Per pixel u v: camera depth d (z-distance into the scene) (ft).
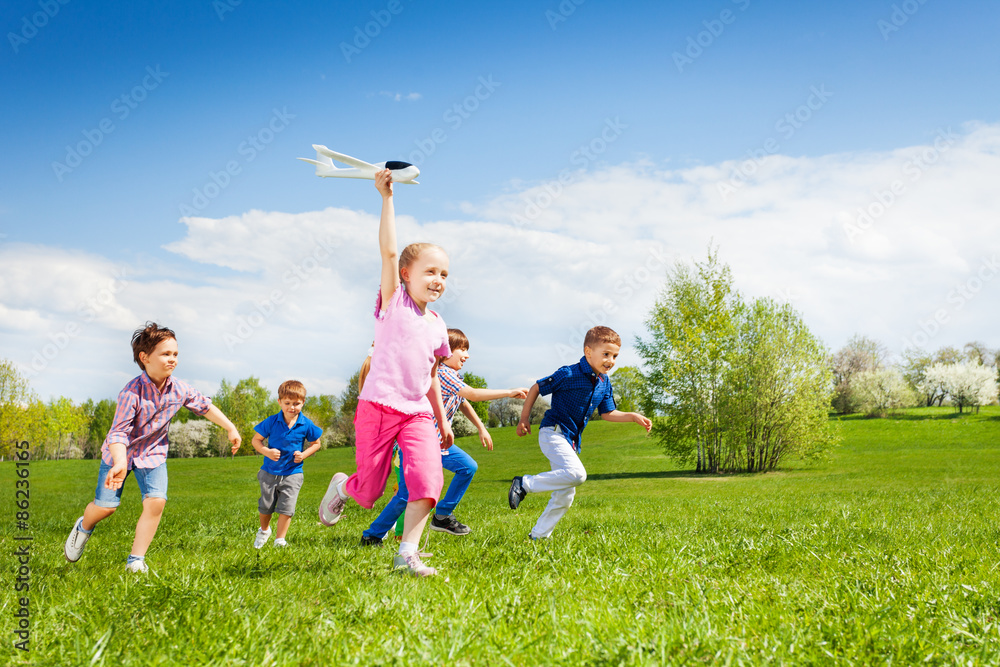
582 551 14.42
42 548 19.20
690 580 11.09
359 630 8.13
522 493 18.12
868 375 201.67
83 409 158.30
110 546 19.71
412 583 10.79
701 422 99.14
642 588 10.57
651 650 7.14
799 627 8.18
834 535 17.87
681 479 86.38
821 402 98.32
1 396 136.05
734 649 7.22
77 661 7.12
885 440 144.56
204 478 106.42
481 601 9.46
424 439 12.15
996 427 154.81
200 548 18.99
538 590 10.24
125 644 7.70
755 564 13.05
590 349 18.89
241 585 10.79
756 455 99.60
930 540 17.52
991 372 194.18
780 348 97.66
